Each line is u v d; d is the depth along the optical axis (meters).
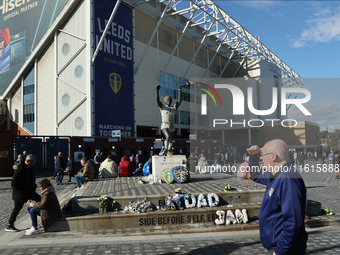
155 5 37.16
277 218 2.03
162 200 7.05
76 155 23.31
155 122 36.22
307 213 6.68
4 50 34.41
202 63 46.88
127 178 12.52
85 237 5.70
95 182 11.24
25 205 9.32
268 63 50.72
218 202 6.96
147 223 6.37
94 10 28.25
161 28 38.44
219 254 4.62
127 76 31.91
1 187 14.36
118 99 30.47
